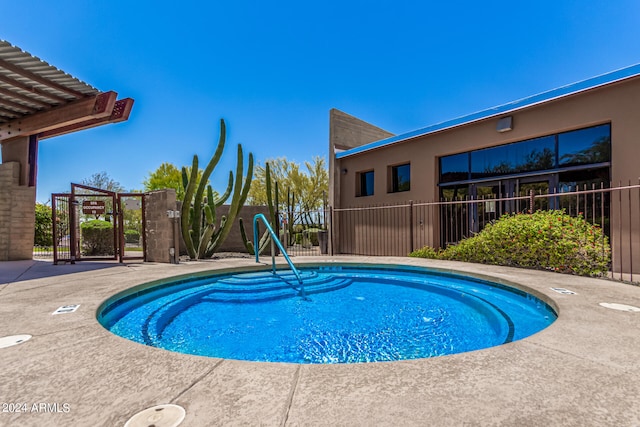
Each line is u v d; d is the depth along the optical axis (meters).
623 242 5.39
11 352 1.90
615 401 1.34
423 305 4.11
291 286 5.09
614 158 5.55
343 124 11.21
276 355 2.62
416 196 8.68
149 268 5.77
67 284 4.17
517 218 5.89
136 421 1.20
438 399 1.36
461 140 7.80
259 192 17.88
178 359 1.80
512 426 1.16
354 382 1.52
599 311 2.77
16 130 7.41
